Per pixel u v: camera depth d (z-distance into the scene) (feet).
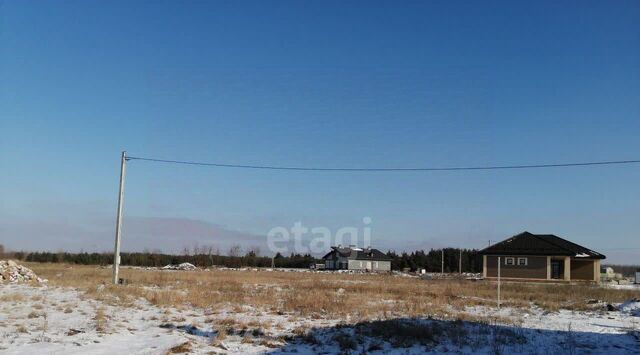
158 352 35.42
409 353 40.88
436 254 318.86
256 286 100.73
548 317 66.85
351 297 80.43
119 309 57.62
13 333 39.45
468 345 44.68
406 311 65.00
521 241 168.66
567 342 48.08
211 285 96.37
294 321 53.62
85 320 48.19
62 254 253.65
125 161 93.76
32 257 252.01
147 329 45.57
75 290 75.72
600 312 74.54
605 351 44.50
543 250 163.43
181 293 75.66
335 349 40.93
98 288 77.15
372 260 309.83
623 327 59.52
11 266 93.09
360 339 44.42
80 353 33.45
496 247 168.96
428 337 46.75
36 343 35.94
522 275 164.35
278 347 40.40
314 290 93.30
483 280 160.56
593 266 175.42
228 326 48.65
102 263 246.88
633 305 78.69
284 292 86.58
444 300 81.87
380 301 76.95
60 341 37.14
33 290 74.43
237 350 38.63
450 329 51.06
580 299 93.20
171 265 236.02
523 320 62.54
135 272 143.13
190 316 54.85
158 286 90.22
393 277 178.60
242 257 278.67
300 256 311.47
